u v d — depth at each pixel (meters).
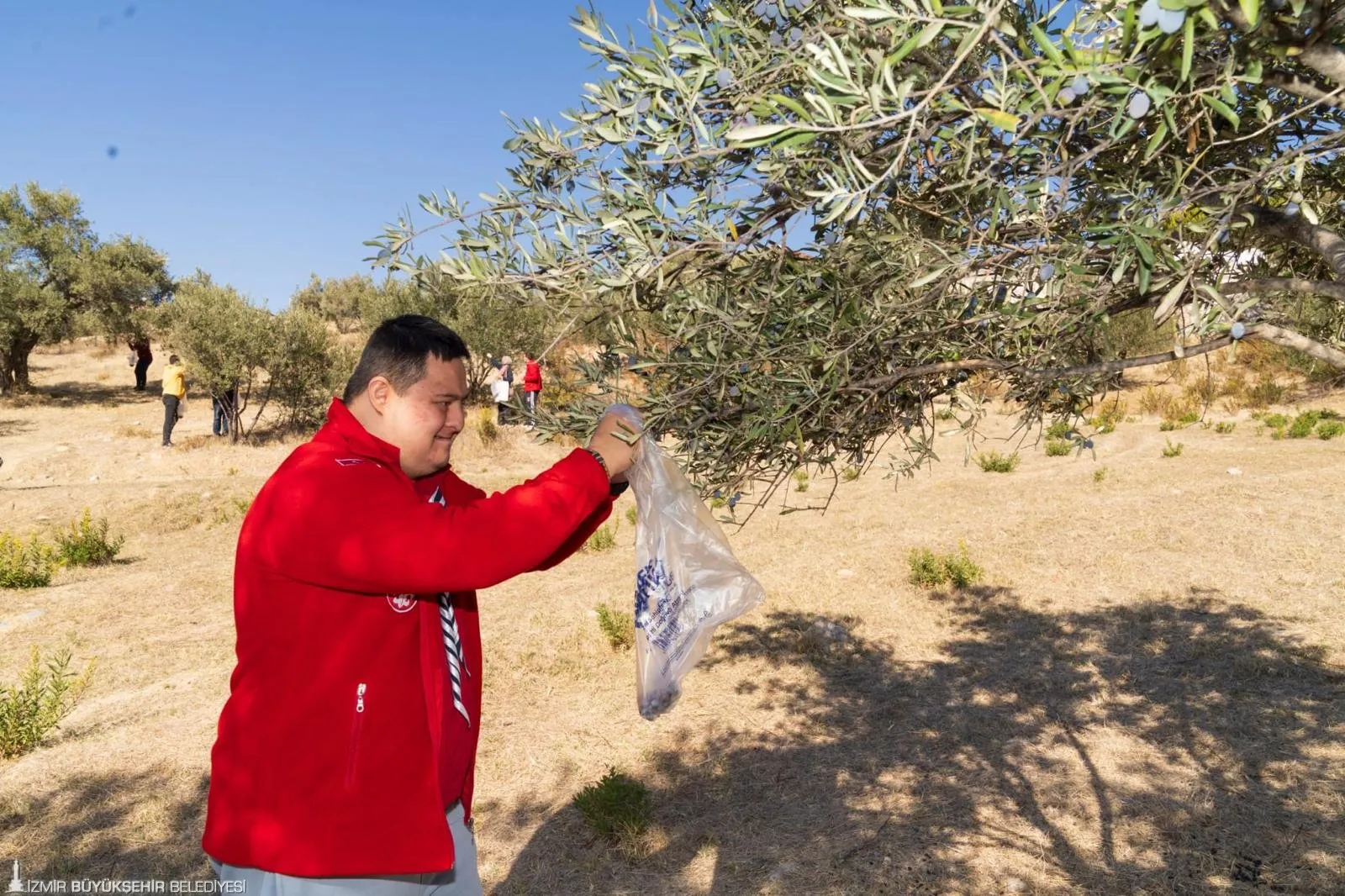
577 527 1.71
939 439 16.09
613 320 1.70
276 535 1.54
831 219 1.30
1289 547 8.60
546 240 1.61
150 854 4.15
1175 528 9.63
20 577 8.90
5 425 19.28
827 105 1.27
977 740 5.27
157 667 6.63
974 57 1.34
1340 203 1.85
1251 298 1.50
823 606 7.91
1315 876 3.70
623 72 1.51
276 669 1.57
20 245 25.17
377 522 1.50
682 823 4.50
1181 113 1.37
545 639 7.18
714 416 1.71
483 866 4.17
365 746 1.58
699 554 1.82
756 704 5.93
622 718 5.75
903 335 1.68
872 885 3.87
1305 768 4.62
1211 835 4.09
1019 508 11.24
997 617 7.43
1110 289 1.55
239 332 17.36
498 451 17.34
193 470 15.59
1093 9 1.33
